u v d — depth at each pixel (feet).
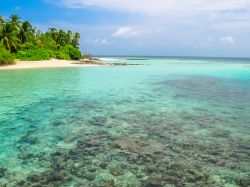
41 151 24.99
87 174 20.56
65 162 22.66
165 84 75.10
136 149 25.68
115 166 21.95
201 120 36.24
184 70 134.62
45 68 127.34
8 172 20.77
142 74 107.76
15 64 144.77
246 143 27.48
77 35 265.54
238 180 19.84
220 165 22.30
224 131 31.42
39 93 56.80
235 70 135.64
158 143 27.35
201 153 24.79
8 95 53.72
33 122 34.53
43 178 19.88
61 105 44.98
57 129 31.71
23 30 195.31
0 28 169.37
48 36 245.04
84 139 28.35
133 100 50.24
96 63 182.70
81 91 60.39
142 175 20.47
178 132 30.99
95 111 40.98
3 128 31.86
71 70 120.47
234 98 53.01
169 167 21.85
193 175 20.53
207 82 80.53
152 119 36.63
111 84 73.97
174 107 44.21
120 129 31.96
